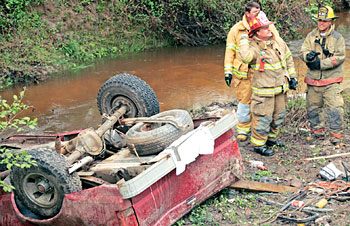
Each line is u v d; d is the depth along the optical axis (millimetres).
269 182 5398
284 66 6012
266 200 4934
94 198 3982
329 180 5293
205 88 10570
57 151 4730
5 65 12562
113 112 5805
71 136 5555
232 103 9070
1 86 11711
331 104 6449
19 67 12711
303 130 7191
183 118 4719
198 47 16312
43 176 4230
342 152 6188
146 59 14375
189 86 10812
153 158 4230
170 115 4938
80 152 4781
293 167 5875
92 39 15414
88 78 12180
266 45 5844
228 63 6422
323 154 6184
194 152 4363
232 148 5047
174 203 4363
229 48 6418
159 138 4535
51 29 14570
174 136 4574
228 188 5242
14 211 4570
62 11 15117
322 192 4902
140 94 5559
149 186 3934
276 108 6238
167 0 16266
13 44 13391
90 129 4988
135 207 3893
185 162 4242
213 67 12797
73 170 4211
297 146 6621
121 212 3865
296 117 7754
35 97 10570
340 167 5672
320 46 6348
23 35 13992
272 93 5977
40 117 9039
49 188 4301
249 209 4793
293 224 4383
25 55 13391
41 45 14031
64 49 14375
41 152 4273
